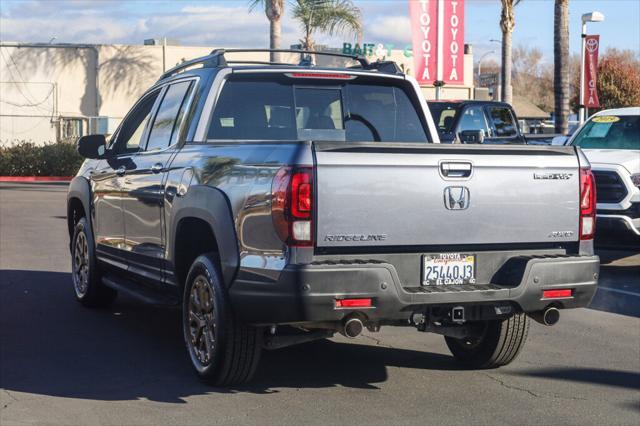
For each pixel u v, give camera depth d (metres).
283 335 5.88
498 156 5.73
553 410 5.72
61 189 28.61
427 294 5.46
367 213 5.38
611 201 11.75
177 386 6.13
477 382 6.38
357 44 33.91
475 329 6.49
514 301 5.72
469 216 5.65
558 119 25.16
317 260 5.32
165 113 7.36
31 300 9.22
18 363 6.70
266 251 5.40
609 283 11.17
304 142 5.31
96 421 5.38
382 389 6.15
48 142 39.44
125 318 8.39
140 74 40.88
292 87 6.98
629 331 8.29
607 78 44.62
